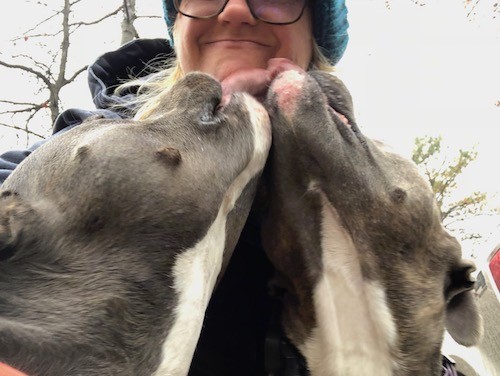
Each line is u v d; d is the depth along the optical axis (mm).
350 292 396
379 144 433
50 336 281
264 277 450
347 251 393
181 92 366
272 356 418
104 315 296
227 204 358
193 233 332
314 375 408
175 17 595
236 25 484
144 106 466
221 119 361
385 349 400
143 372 303
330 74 414
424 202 408
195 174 337
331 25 546
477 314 457
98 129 340
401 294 397
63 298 294
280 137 377
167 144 338
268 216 402
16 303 288
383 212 390
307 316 406
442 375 453
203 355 426
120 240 313
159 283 316
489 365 570
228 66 489
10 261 298
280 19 485
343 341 400
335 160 375
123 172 320
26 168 331
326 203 387
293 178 382
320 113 375
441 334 415
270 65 415
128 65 662
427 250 412
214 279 358
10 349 268
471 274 431
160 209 323
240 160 360
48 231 306
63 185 315
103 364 290
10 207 308
